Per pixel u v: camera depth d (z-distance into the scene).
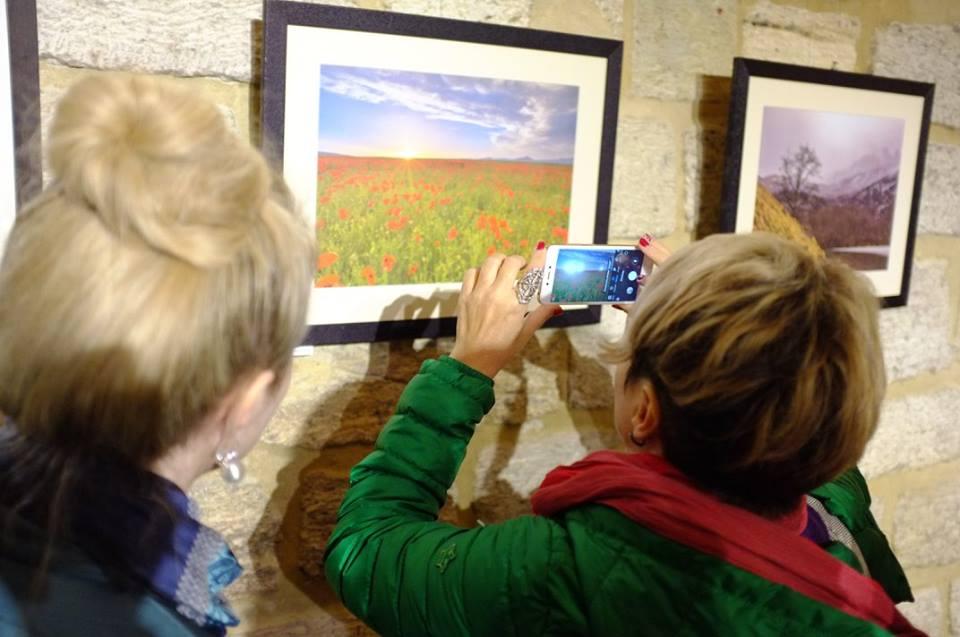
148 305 0.56
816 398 0.76
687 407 0.80
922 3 1.68
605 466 0.89
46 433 0.59
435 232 1.27
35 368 0.57
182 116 0.59
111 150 0.56
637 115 1.43
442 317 1.30
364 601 0.99
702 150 1.50
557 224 1.36
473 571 0.89
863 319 0.80
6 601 0.57
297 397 1.25
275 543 1.28
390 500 1.05
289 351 0.66
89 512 0.59
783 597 0.76
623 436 0.94
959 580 1.97
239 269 0.60
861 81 1.56
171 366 0.58
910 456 1.85
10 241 0.59
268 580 1.28
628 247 1.20
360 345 1.28
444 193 1.26
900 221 1.68
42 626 0.57
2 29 0.97
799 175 1.53
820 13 1.57
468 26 1.21
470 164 1.27
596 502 0.87
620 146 1.42
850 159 1.59
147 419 0.59
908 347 1.80
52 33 1.02
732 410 0.77
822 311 0.78
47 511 0.59
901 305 1.73
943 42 1.71
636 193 1.45
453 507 1.40
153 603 0.60
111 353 0.56
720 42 1.48
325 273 1.20
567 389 1.46
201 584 0.62
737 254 0.82
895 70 1.67
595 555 0.82
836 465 0.81
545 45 1.28
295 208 0.67
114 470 0.61
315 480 1.29
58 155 0.58
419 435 1.08
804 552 0.80
